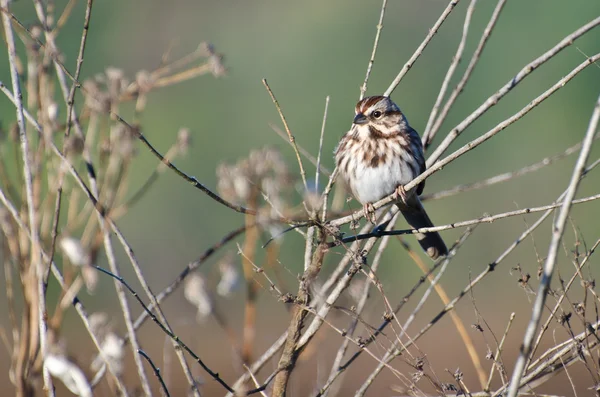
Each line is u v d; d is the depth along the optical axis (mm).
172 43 12344
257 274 8742
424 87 34000
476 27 33125
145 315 7785
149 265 28734
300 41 35094
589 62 7000
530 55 32812
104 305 22469
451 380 16047
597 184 31453
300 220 7652
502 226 30156
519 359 6074
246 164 7930
